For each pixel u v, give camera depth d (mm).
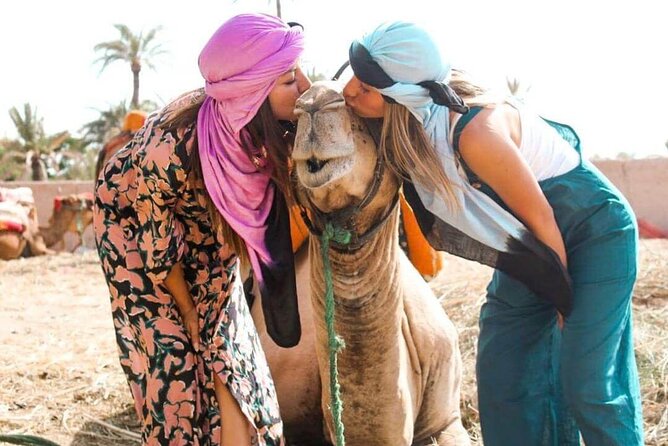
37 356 7258
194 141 3447
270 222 3592
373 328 3531
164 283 3666
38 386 6375
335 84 3283
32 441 4672
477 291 7945
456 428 4430
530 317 3889
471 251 3619
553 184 3598
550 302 3613
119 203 3705
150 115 3637
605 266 3527
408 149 3299
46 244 18062
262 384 3789
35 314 9758
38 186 20953
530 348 3922
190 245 3711
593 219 3562
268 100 3375
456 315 7246
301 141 3137
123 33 44156
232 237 3646
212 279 3723
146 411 3689
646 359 5848
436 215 3525
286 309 3732
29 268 14359
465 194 3430
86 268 14422
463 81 3494
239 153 3412
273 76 3299
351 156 3170
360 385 3615
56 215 18172
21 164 46781
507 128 3434
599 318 3510
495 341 3936
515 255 3490
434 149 3348
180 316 3730
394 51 3203
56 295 11344
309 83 3457
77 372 6742
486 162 3332
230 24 3314
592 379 3506
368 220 3371
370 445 3734
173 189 3482
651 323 6879
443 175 3340
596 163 16812
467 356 6246
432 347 4262
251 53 3271
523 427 3900
